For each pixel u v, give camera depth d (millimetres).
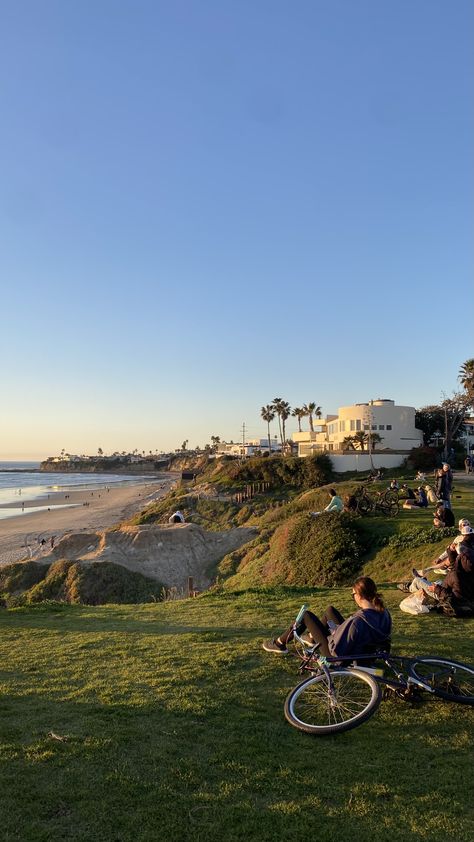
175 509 60375
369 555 22797
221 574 30781
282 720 5184
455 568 9023
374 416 75000
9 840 3381
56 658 7594
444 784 4066
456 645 7273
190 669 6699
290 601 11836
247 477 72625
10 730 4906
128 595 28172
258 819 3629
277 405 141125
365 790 3984
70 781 4035
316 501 40844
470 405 68000
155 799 3826
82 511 83500
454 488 36469
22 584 30219
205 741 4719
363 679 5324
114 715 5277
